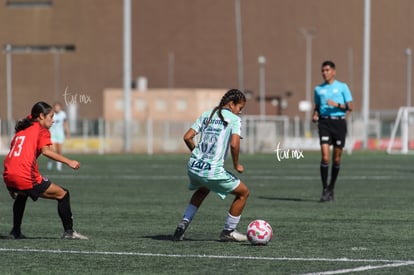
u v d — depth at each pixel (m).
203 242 34.44
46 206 49.88
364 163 100.12
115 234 37.34
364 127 148.00
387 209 48.12
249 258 30.44
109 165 97.00
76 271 28.12
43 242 34.59
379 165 95.75
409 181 70.31
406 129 134.00
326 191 52.88
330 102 51.91
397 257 30.77
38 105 34.25
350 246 33.44
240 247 33.03
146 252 31.84
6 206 50.59
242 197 34.28
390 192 59.72
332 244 34.00
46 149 34.19
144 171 85.25
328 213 46.06
